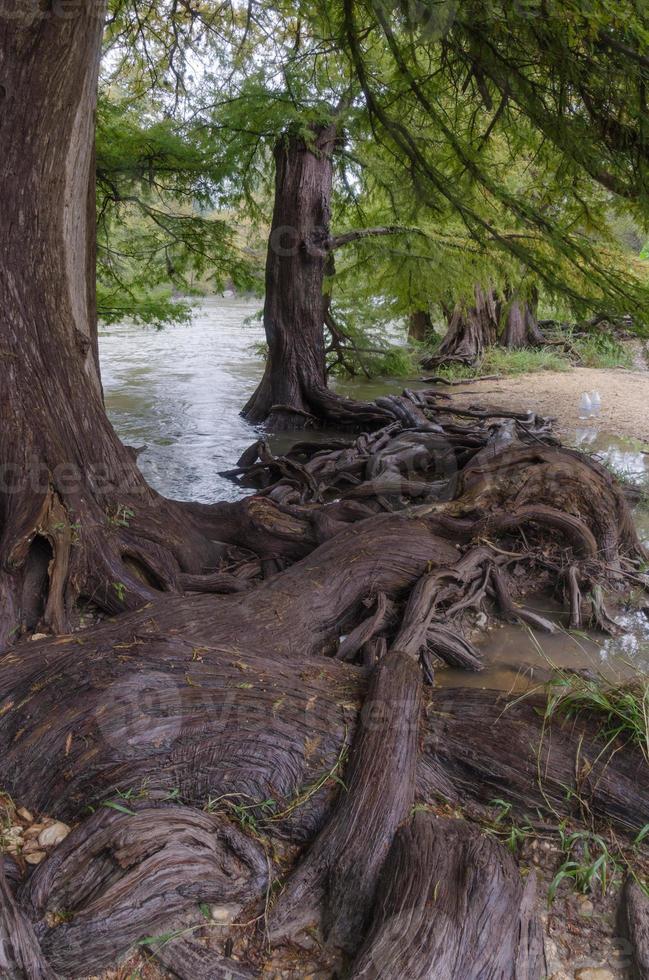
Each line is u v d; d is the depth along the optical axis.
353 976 2.34
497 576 5.11
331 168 10.80
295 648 4.15
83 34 4.08
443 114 7.77
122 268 12.05
